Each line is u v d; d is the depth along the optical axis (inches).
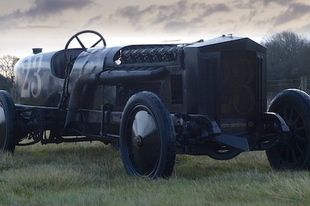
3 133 582.6
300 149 449.1
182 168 483.8
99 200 339.6
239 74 450.9
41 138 577.0
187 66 438.9
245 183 370.0
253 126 452.4
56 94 590.2
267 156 478.3
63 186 395.5
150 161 423.8
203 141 423.2
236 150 437.1
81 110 542.3
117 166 475.5
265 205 308.3
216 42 438.6
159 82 467.2
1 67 1234.6
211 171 463.8
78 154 581.0
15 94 661.9
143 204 322.3
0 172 466.3
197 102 434.3
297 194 319.0
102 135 512.4
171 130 406.0
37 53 655.8
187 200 326.0
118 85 503.8
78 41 572.4
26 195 370.6
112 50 518.3
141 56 485.1
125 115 443.5
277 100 467.5
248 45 442.0
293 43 1598.2
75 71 553.9
